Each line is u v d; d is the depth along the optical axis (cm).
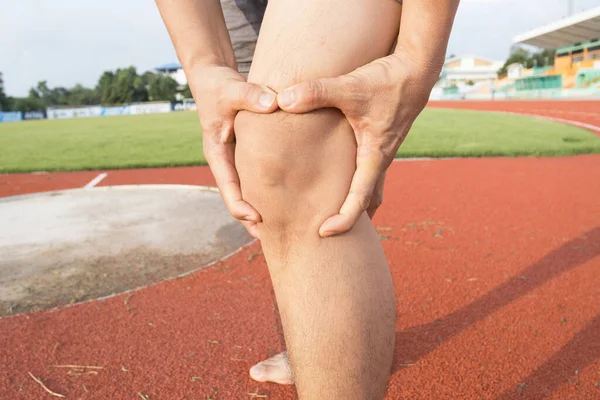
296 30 86
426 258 351
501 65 6919
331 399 87
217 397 198
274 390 201
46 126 2445
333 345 86
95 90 6838
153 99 6144
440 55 83
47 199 588
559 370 207
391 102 83
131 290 309
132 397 199
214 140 93
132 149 1209
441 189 606
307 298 87
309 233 87
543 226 425
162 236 422
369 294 88
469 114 2106
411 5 81
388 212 491
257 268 342
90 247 397
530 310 264
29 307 289
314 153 83
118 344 242
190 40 95
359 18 86
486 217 461
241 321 264
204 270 340
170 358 228
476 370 209
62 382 211
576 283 298
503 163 826
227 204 92
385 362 91
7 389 207
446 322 254
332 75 84
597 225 422
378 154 85
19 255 382
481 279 309
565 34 4388
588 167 755
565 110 2192
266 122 82
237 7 147
